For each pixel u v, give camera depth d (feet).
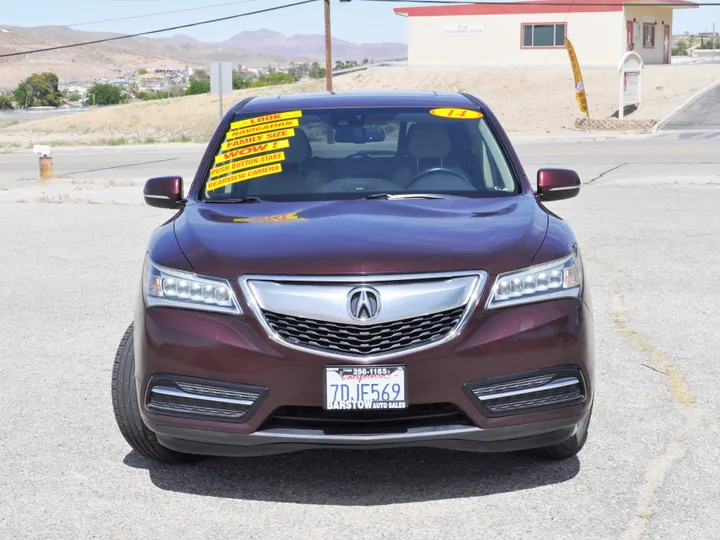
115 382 14.71
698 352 21.43
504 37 167.84
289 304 13.08
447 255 13.38
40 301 27.94
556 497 13.88
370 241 13.80
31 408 18.33
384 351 12.97
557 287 13.66
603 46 161.17
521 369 13.20
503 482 14.47
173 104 193.36
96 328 24.64
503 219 15.02
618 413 17.49
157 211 50.85
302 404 13.07
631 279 29.48
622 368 20.31
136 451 15.34
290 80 331.36
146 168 87.61
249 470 15.15
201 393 13.37
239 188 17.24
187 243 14.44
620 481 14.40
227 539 12.75
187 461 15.46
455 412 13.28
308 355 12.97
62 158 108.17
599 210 46.11
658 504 13.57
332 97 19.84
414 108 18.94
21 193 64.49
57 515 13.55
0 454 15.93
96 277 31.58
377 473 14.93
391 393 12.94
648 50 175.32
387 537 12.71
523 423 13.34
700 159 75.77
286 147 17.92
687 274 30.04
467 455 15.61
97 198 59.06
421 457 15.55
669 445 15.84
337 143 18.01
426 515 13.37
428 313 13.01
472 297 13.21
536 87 154.51
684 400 18.15
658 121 120.26
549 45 164.76
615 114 132.67
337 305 12.98
